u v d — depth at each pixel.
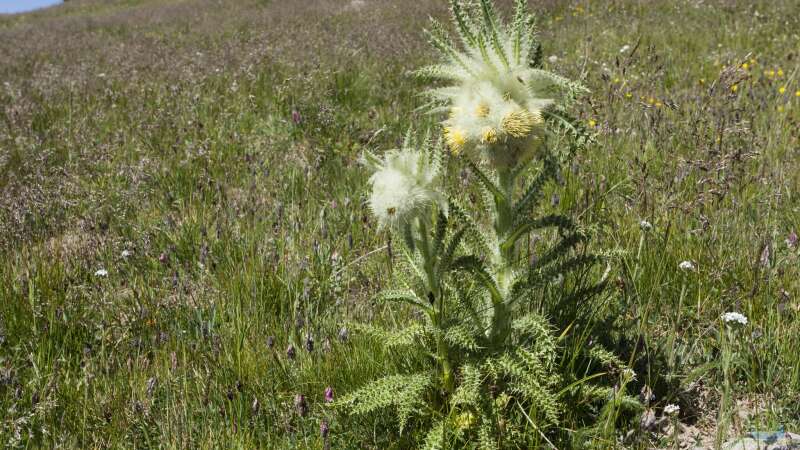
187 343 2.85
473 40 1.95
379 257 3.39
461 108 1.91
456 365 2.33
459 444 2.16
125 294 3.37
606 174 3.85
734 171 3.67
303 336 2.79
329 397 2.22
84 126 6.02
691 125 4.19
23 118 6.34
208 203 4.32
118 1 28.39
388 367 2.48
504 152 1.87
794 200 3.58
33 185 4.66
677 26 9.19
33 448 2.30
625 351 2.50
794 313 2.64
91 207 4.27
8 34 17.11
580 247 3.00
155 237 3.86
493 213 2.18
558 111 1.94
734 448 2.07
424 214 2.00
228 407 2.44
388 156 2.04
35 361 2.80
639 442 2.14
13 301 3.14
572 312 2.50
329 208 4.11
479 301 2.32
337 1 17.41
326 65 7.57
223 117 6.07
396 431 2.28
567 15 10.84
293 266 3.37
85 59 10.55
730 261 3.00
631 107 4.96
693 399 2.40
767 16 9.23
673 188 3.63
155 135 5.66
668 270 2.95
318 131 5.57
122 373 2.63
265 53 8.68
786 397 2.33
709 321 2.72
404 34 10.20
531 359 2.09
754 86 5.61
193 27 15.68
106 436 2.37
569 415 2.23
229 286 3.23
